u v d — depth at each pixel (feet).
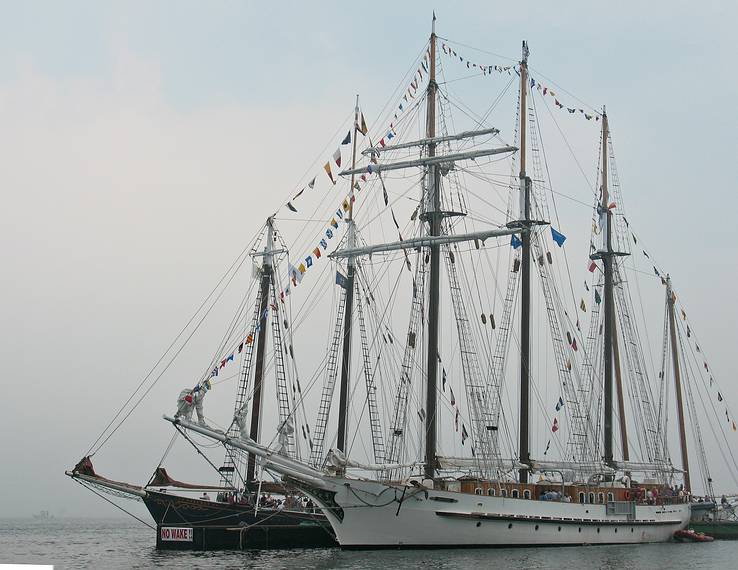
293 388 218.38
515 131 242.99
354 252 227.20
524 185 236.84
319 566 148.46
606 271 268.21
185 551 188.44
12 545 290.15
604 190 277.23
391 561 154.81
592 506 203.92
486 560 158.20
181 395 168.35
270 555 176.65
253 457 209.46
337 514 171.22
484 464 203.51
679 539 238.89
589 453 231.71
